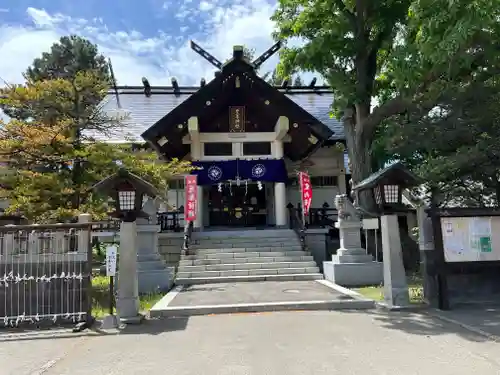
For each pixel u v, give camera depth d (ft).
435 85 32.63
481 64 31.76
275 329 20.70
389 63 39.37
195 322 22.86
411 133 33.73
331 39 43.91
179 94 77.15
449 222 25.08
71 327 22.44
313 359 15.76
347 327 20.77
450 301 26.58
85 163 37.83
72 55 89.76
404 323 21.36
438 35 27.53
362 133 45.65
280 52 49.42
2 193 34.91
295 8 48.16
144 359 16.40
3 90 35.81
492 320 21.31
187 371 14.83
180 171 44.19
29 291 24.04
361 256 37.63
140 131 61.82
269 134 56.85
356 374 14.11
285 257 43.68
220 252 44.88
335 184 63.10
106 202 35.78
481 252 24.95
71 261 24.09
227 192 64.64
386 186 25.52
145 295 33.14
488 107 30.53
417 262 47.67
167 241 48.37
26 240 25.27
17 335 20.84
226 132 57.00
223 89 52.90
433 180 30.55
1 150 34.24
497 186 31.63
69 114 38.27
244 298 29.01
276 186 55.67
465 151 29.96
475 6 25.08
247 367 15.06
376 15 43.50
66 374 14.93
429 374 13.96
